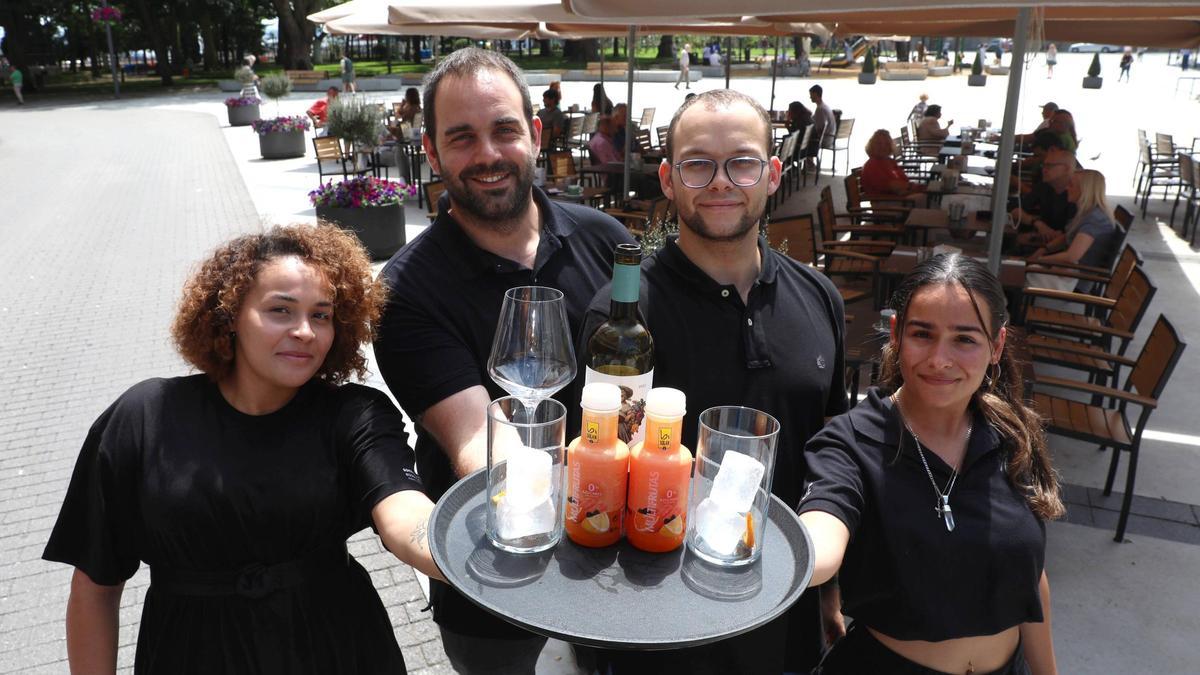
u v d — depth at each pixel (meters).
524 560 1.16
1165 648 2.98
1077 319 5.11
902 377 1.80
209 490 1.54
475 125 1.76
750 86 31.09
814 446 1.72
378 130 13.01
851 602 1.75
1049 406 3.99
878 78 34.56
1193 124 19.52
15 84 30.38
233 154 16.47
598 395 1.16
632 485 1.18
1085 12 4.14
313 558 1.62
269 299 1.52
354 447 1.60
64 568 3.49
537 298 1.40
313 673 1.62
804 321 1.73
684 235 1.64
